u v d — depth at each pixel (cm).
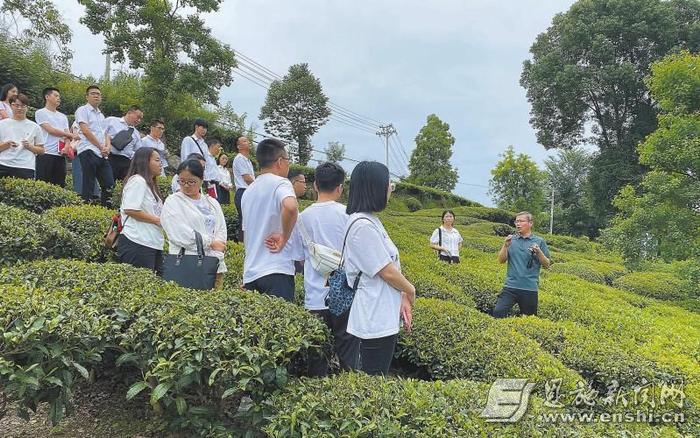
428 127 4209
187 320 266
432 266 805
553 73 2628
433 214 2270
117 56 1472
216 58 1498
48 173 755
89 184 738
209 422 263
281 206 344
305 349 283
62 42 1822
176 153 1647
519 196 3806
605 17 2494
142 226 435
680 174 1232
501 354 395
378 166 289
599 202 2639
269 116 3216
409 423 236
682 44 2442
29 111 1267
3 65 1377
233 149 1880
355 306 289
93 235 528
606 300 870
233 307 292
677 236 1185
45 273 335
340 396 250
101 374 348
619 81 2470
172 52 1508
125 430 301
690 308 1068
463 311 493
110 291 312
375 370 290
